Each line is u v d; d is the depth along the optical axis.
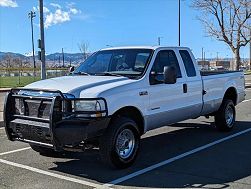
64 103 6.18
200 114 9.08
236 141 9.04
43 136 6.23
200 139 9.30
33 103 6.48
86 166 7.00
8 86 32.19
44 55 18.92
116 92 6.54
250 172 6.59
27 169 6.84
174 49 8.33
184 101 8.30
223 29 41.19
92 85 6.57
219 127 10.09
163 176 6.40
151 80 7.38
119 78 7.05
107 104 6.32
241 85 10.80
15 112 6.80
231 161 7.30
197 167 6.92
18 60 85.81
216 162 7.24
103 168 6.87
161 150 8.23
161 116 7.61
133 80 7.05
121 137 6.68
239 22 40.25
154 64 7.59
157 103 7.48
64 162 7.29
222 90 9.81
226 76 10.02
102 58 8.10
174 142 9.02
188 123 11.56
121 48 8.15
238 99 10.60
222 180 6.17
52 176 6.43
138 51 7.84
